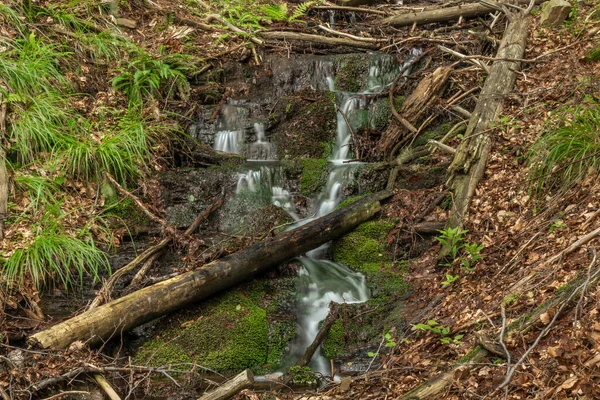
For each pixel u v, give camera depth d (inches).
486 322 205.5
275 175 311.7
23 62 301.3
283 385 216.5
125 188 290.7
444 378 182.9
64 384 203.9
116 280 252.4
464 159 279.7
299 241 268.4
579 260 202.7
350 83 369.7
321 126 339.9
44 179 273.4
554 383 164.2
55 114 294.8
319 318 257.1
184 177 301.9
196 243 271.9
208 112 341.7
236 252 258.4
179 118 335.6
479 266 237.3
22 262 244.7
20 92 293.1
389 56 373.4
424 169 299.9
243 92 363.9
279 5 435.2
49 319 237.1
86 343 217.0
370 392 198.7
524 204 253.1
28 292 242.1
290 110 342.0
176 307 240.2
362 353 236.8
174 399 214.4
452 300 232.8
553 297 191.9
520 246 234.8
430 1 461.7
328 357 239.6
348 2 447.2
